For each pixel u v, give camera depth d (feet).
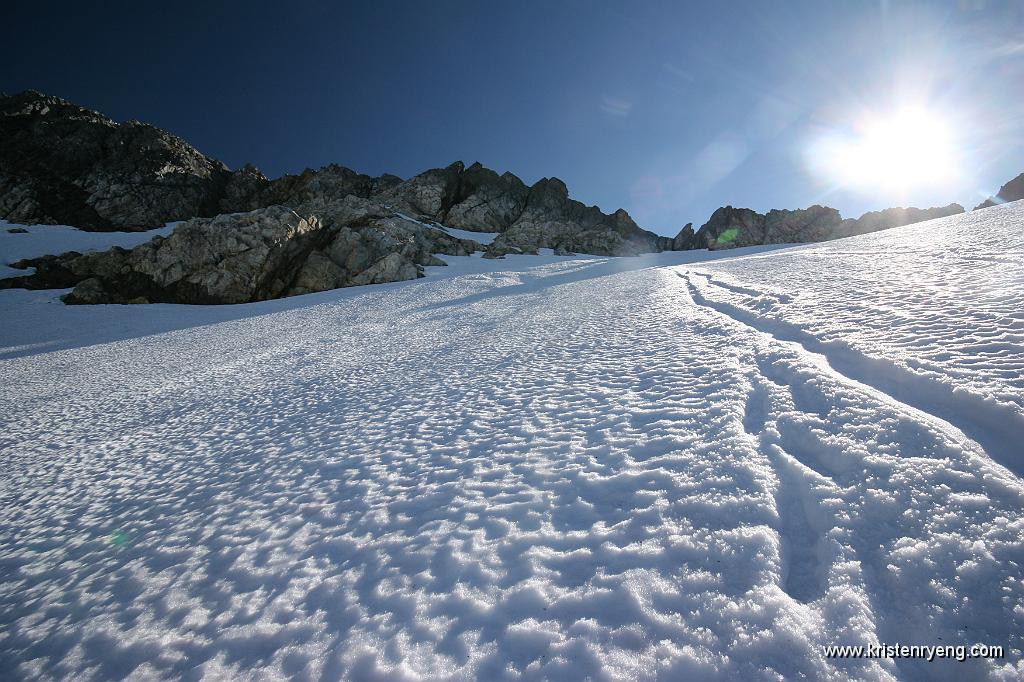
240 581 10.89
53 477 21.47
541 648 7.47
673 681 6.57
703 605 7.74
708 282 57.67
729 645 6.97
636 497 11.56
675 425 15.70
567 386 23.30
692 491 11.27
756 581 8.06
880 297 27.27
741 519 9.78
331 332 64.13
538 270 156.46
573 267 163.94
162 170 229.25
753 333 25.99
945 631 6.58
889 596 7.29
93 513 16.83
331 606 9.39
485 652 7.56
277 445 21.35
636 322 38.50
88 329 88.48
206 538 13.42
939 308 21.71
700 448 13.50
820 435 12.41
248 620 9.41
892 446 11.09
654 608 7.86
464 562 10.11
